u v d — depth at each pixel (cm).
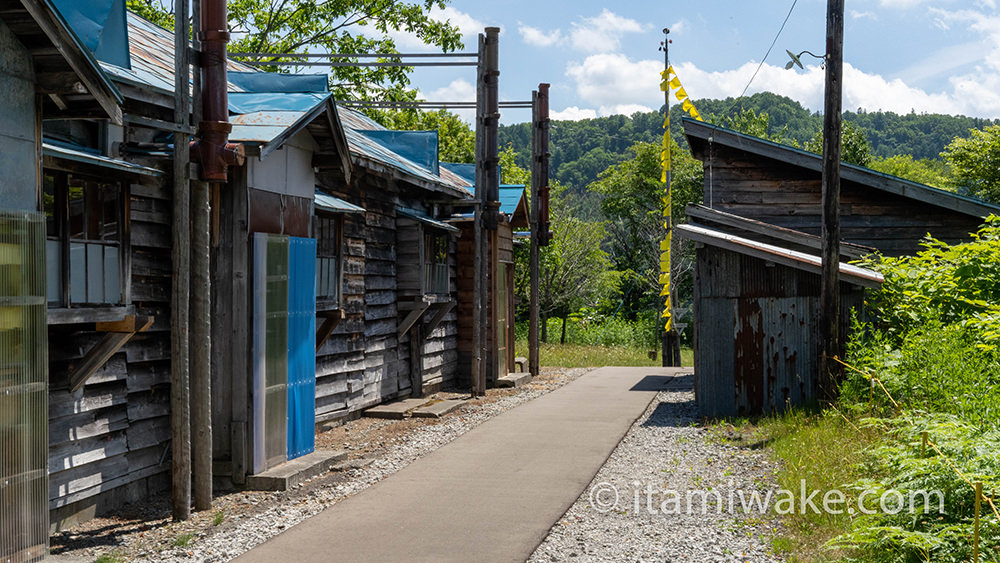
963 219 1547
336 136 880
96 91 534
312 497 736
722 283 1175
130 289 687
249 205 765
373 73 2702
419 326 1439
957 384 772
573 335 3553
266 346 790
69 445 645
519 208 1889
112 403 693
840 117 1055
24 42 506
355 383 1201
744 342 1168
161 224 755
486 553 563
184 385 658
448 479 796
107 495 691
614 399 1422
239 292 763
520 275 3369
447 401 1371
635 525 630
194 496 714
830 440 831
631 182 4744
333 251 1064
